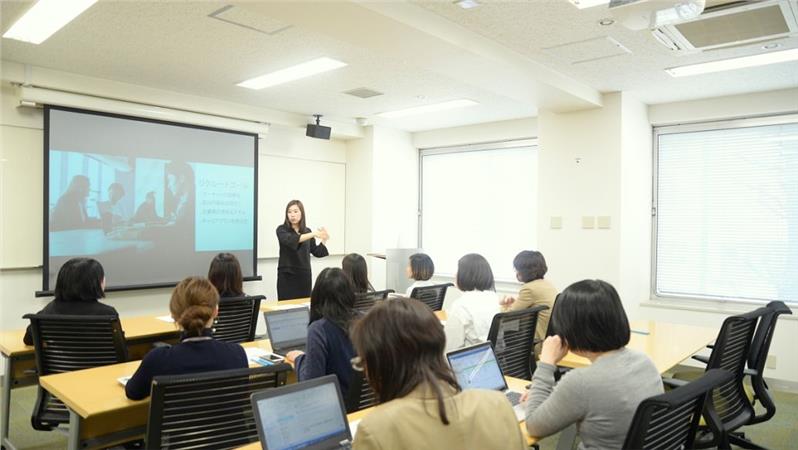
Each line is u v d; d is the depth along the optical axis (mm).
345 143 6906
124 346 2707
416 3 2879
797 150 4602
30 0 2955
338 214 6820
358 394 2088
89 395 2109
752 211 4820
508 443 1103
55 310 2768
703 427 2559
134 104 4777
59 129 4465
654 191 5340
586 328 1624
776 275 4703
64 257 4504
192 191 5312
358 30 2934
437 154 7094
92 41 3588
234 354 2092
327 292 2166
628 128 4828
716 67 3996
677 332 3635
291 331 2963
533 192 6230
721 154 4984
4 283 4297
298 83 4680
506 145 6414
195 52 3818
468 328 2877
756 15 2729
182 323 2061
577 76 4258
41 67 4203
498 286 6473
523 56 3754
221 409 1845
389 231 6840
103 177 4727
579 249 4934
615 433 1529
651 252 5344
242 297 3363
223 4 2969
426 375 1080
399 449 1003
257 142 5809
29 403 3930
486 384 2027
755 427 3639
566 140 5035
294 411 1469
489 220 6609
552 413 1612
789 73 4125
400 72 4316
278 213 6180
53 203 4441
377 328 1111
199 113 5238
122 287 4836
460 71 3707
